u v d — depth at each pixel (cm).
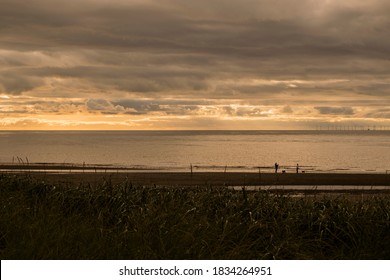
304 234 930
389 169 6612
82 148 13512
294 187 3219
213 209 1078
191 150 12562
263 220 966
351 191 2866
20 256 689
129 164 7231
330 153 11238
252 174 4100
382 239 884
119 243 754
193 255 740
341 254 846
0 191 1171
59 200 1114
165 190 1270
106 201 1091
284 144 17775
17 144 16838
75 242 749
